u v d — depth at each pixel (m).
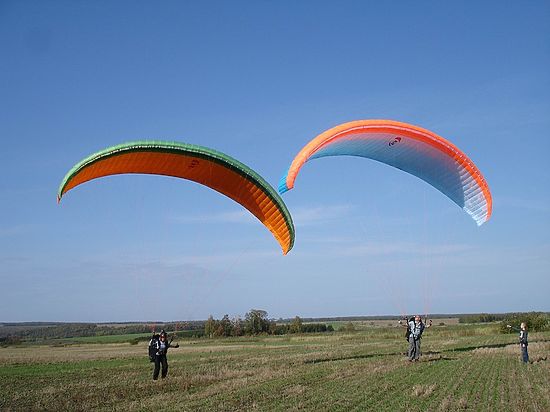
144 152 18.84
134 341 81.50
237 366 26.14
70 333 159.62
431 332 63.19
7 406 15.84
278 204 20.52
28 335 154.25
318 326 101.75
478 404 13.76
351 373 20.50
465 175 21.91
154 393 17.39
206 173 20.62
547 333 52.62
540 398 14.54
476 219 22.73
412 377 18.84
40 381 23.00
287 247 22.42
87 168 18.25
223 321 93.94
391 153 22.59
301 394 15.70
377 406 13.57
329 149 20.66
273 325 96.94
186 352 43.72
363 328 114.81
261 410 13.39
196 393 16.78
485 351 29.89
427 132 20.92
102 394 17.66
